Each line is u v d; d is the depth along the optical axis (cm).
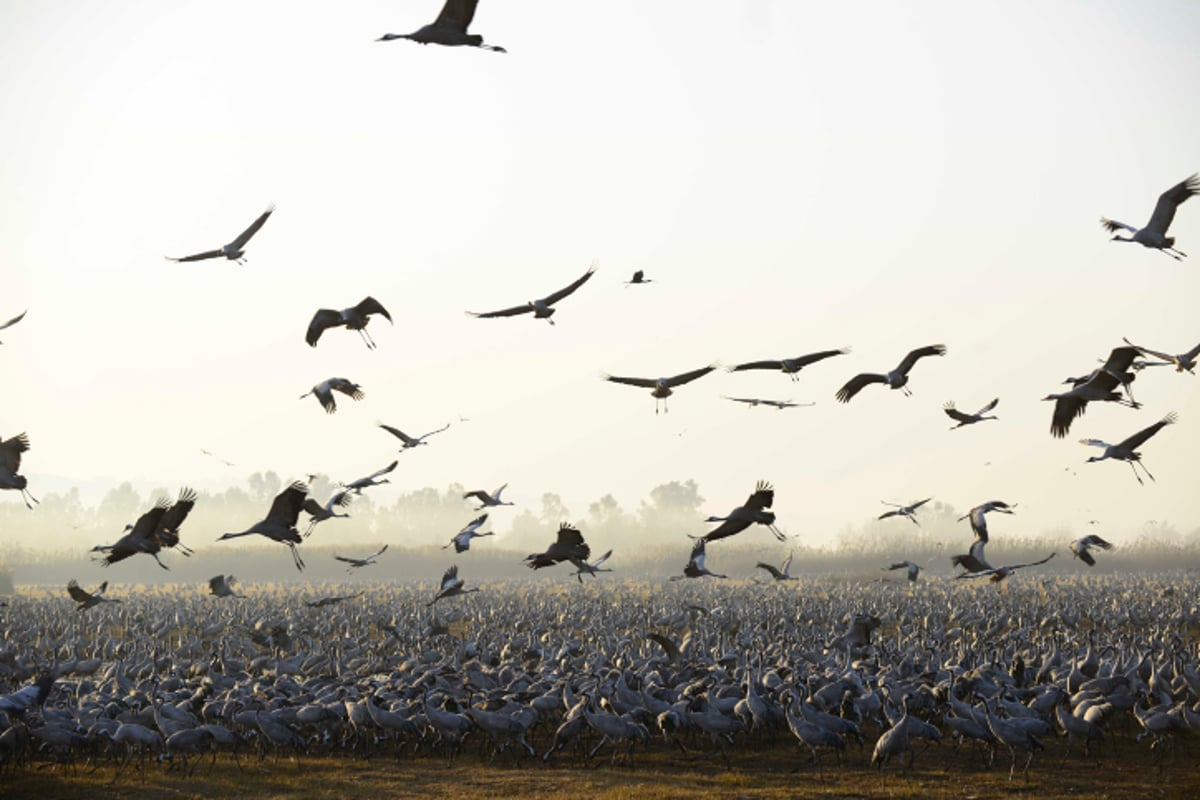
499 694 3422
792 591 10125
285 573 16400
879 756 2850
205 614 7456
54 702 3584
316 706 3250
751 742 3369
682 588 11331
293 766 3094
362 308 2642
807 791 2752
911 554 15225
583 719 3155
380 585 13150
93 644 5866
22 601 8575
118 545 2509
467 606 8444
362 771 3038
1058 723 3347
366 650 5553
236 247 2670
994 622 6625
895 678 3756
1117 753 3197
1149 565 16600
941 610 7412
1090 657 4059
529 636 5747
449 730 3138
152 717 3212
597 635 6038
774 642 5341
